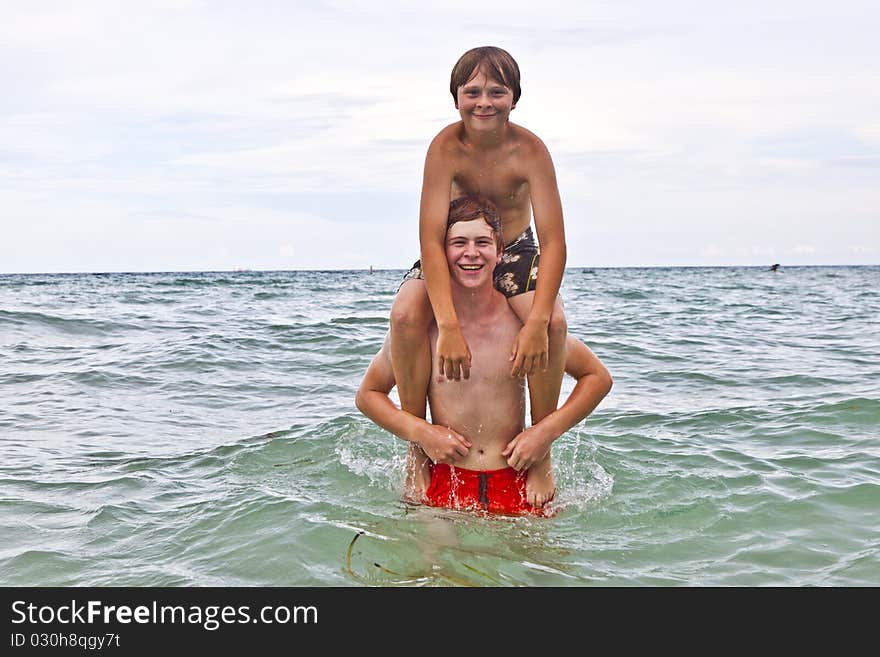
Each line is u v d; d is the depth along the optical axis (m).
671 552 2.36
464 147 2.46
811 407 4.13
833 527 2.50
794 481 2.92
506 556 2.30
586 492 2.86
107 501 2.75
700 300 12.91
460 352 2.42
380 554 2.29
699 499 2.77
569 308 10.68
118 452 3.41
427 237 2.45
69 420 4.03
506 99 2.38
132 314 9.02
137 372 5.29
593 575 2.20
